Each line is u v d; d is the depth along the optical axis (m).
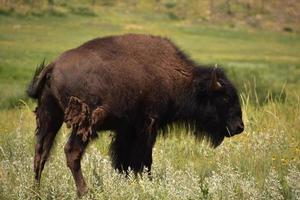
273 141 37.78
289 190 28.50
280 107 50.59
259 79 83.69
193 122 35.44
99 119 29.92
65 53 30.52
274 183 27.98
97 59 30.31
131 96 31.22
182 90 33.91
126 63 31.20
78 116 29.33
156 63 32.62
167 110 33.78
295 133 41.06
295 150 36.09
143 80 31.67
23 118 51.16
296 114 47.00
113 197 27.80
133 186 28.77
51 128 30.69
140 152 32.72
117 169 31.77
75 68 29.70
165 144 39.12
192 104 34.62
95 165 32.78
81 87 29.58
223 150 36.62
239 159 34.53
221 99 35.31
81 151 29.38
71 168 29.05
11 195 28.19
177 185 28.48
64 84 29.48
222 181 29.19
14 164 31.95
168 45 33.84
